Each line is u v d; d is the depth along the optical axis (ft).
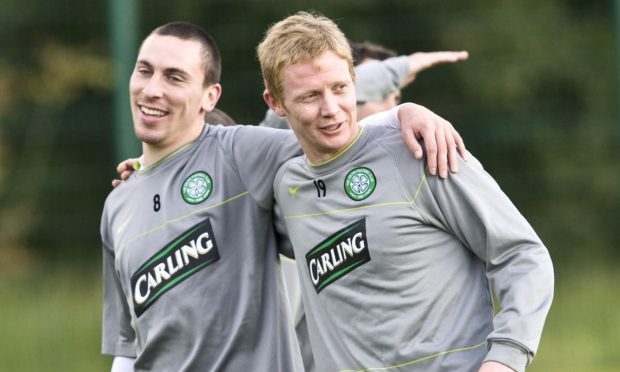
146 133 47.78
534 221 120.26
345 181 42.52
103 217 50.62
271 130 47.85
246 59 143.33
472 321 41.29
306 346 50.78
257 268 46.91
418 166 41.52
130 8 98.43
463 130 130.31
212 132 48.85
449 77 154.40
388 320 41.42
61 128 136.46
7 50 163.32
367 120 43.96
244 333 46.52
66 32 164.14
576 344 95.86
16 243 121.08
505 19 165.07
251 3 145.18
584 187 134.41
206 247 46.78
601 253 118.83
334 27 42.50
